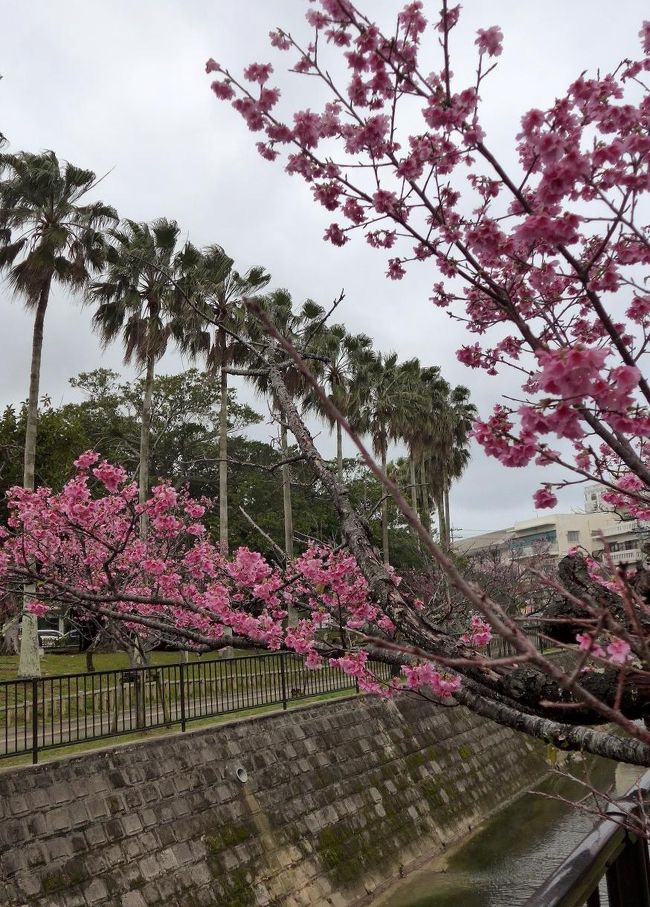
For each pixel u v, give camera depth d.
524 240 2.60
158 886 8.69
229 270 21.64
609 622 1.58
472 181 3.32
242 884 9.68
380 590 3.05
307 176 3.34
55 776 8.36
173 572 6.84
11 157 18.23
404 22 2.81
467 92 2.71
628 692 2.22
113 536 8.33
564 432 2.11
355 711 14.53
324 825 11.75
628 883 1.93
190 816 9.67
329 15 2.85
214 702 12.26
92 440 33.19
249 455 37.12
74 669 18.09
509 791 18.02
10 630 23.84
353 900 11.20
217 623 4.21
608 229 2.50
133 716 11.34
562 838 14.65
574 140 2.70
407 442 32.88
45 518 7.04
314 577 4.22
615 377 1.86
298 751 12.34
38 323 18.23
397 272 3.88
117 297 21.33
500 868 12.90
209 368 22.41
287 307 24.19
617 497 3.90
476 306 4.10
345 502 3.45
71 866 7.97
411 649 1.56
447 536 28.25
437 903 11.31
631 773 18.17
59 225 18.53
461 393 37.00
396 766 14.60
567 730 2.40
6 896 7.26
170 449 35.75
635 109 2.59
